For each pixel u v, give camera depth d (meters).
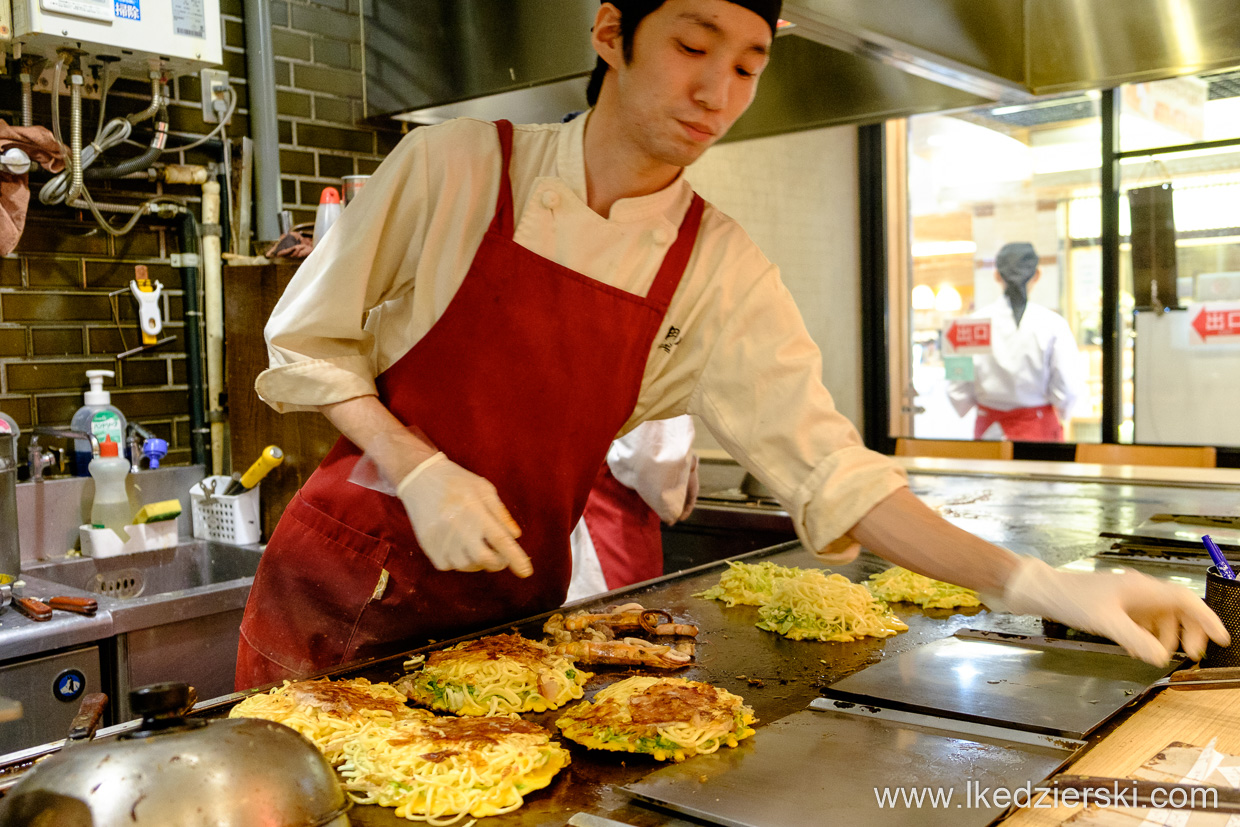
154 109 2.55
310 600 1.48
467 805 0.90
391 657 1.36
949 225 6.54
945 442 4.34
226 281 2.71
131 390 2.74
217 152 2.86
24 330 2.52
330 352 1.29
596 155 1.35
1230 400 5.50
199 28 2.50
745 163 5.70
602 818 0.88
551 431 1.37
